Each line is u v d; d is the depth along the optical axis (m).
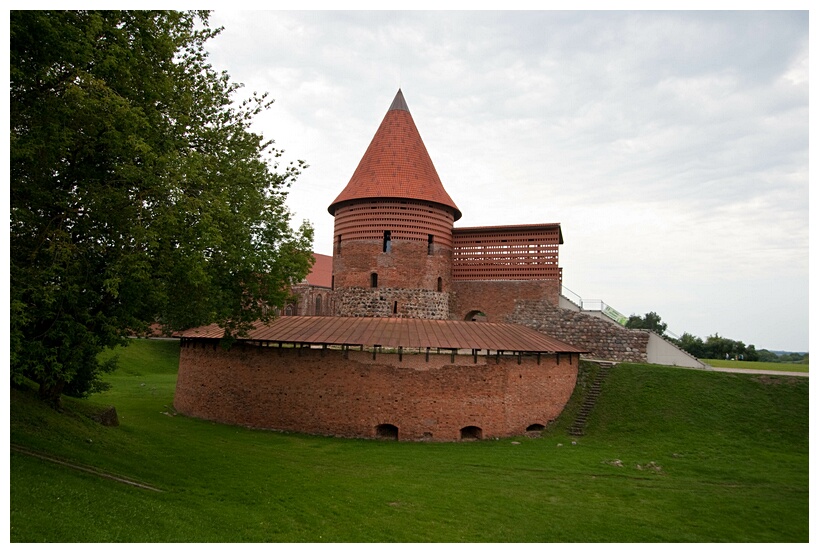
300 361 26.47
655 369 30.20
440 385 25.56
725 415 25.97
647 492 18.03
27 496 11.59
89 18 13.67
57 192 14.53
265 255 19.19
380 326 27.61
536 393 27.55
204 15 19.20
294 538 12.84
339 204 35.19
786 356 88.19
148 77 15.41
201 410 28.91
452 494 17.30
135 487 14.36
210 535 12.26
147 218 14.63
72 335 14.05
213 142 18.75
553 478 19.47
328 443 24.11
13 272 13.04
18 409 17.36
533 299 35.88
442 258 35.69
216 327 29.69
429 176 35.25
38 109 13.12
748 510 16.50
